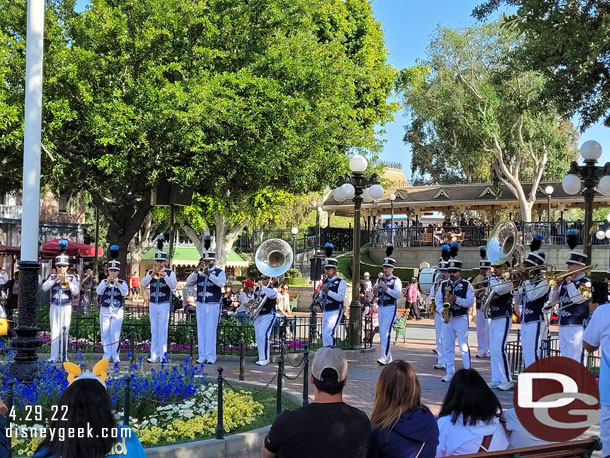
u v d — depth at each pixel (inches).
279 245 626.2
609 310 271.0
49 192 1630.2
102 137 775.7
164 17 792.3
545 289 474.9
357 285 741.3
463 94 1539.1
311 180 911.0
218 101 771.4
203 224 1496.1
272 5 846.5
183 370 433.7
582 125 638.5
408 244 1668.3
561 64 633.6
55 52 784.9
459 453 202.8
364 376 566.9
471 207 1770.4
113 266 605.9
